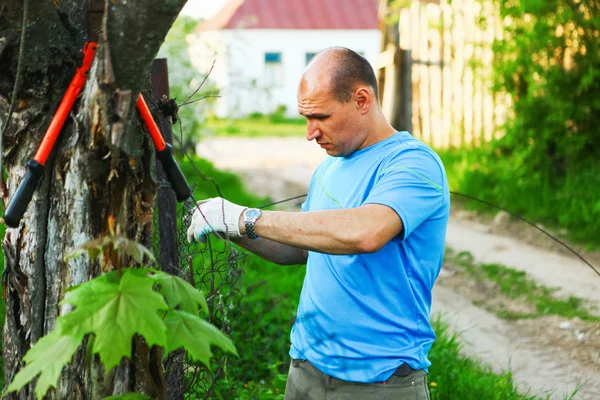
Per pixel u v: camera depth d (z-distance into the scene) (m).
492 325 5.27
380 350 2.30
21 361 2.03
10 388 1.56
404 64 11.80
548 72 8.06
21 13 1.81
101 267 1.89
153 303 1.60
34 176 1.77
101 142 1.80
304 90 2.34
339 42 29.27
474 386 3.84
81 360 1.92
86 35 1.92
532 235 7.65
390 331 2.30
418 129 12.16
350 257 2.32
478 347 4.83
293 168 13.38
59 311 1.95
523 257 6.95
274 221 2.17
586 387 4.21
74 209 1.88
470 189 9.23
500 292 5.99
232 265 2.31
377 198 2.20
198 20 9.54
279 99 29.00
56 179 1.89
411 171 2.23
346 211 2.15
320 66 2.33
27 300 1.98
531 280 6.23
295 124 25.55
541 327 5.21
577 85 8.01
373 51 29.62
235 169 13.09
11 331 2.04
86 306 1.59
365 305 2.30
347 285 2.33
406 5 11.01
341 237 2.11
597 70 7.70
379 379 2.30
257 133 21.42
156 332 1.57
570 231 7.63
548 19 8.03
